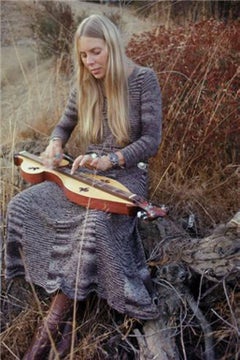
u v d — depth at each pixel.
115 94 2.62
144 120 2.64
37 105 4.58
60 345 2.41
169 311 2.47
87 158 2.58
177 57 3.77
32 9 5.97
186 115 3.47
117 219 2.51
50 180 2.73
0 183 3.28
